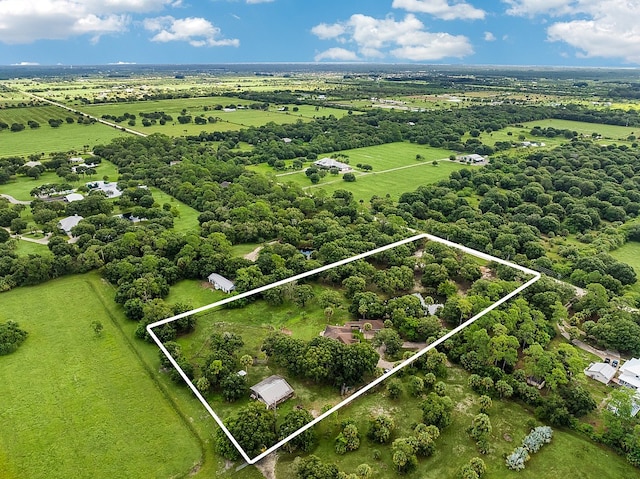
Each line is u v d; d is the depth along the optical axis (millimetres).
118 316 94500
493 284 94875
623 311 91812
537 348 78188
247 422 62750
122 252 114125
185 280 109125
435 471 62125
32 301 99188
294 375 72250
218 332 85188
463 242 129750
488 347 79625
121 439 65688
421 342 83750
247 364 72938
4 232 126312
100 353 83312
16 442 64812
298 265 108500
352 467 61875
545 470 62750
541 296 94625
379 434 65250
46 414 69625
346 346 72188
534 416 71812
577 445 66750
